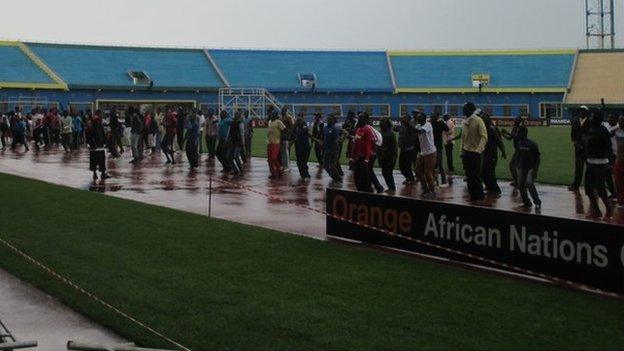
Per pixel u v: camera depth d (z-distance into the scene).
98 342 7.63
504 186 21.98
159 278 10.25
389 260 11.40
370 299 9.08
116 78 85.38
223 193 20.86
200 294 9.38
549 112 93.00
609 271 9.17
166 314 8.54
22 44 86.00
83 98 81.75
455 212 11.15
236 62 95.19
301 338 7.61
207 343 7.52
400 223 12.12
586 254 9.43
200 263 11.22
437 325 7.98
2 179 23.94
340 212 13.27
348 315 8.40
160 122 37.69
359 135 18.84
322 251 12.14
